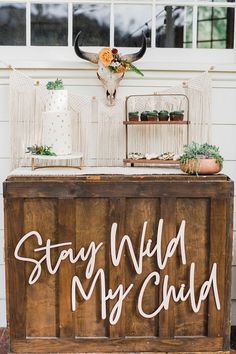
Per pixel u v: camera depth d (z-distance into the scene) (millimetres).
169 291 2408
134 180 2387
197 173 2434
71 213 2367
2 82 2873
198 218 2393
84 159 2875
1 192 2926
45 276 2404
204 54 3018
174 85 2885
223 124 2924
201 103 2859
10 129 2857
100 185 2357
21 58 2977
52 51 2986
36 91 2855
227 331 2443
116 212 2371
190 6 3016
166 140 2881
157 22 3020
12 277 2391
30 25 2990
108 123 2873
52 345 2424
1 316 2982
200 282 2424
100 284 2410
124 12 3014
